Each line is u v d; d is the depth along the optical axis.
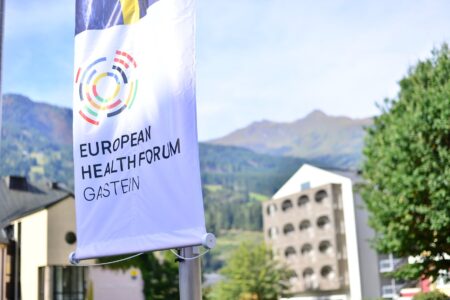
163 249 8.50
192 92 8.38
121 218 8.97
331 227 89.69
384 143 33.50
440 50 35.12
